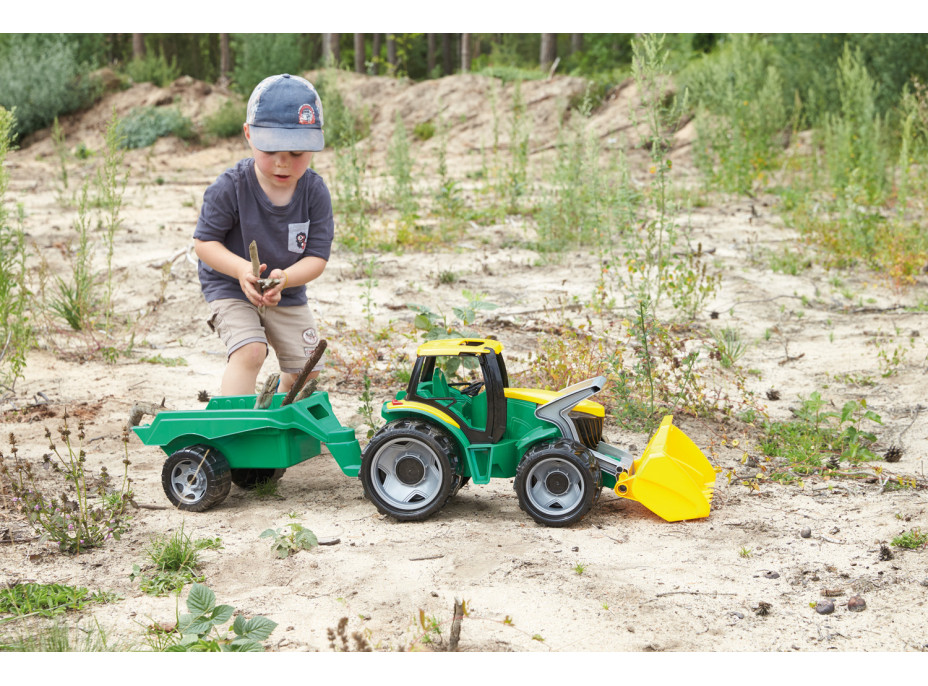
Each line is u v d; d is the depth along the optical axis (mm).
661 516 5086
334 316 9453
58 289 10516
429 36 39406
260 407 5324
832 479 5797
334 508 5391
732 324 9336
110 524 4992
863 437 6566
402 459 5168
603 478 5270
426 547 4754
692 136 20484
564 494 5070
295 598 4203
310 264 5695
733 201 15742
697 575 4426
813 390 7609
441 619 3984
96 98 27219
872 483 5695
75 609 4129
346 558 4621
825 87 19594
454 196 15867
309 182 5680
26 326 8789
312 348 5984
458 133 23938
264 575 4449
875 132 16047
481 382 5594
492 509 5371
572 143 15008
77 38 29828
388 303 9883
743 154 16453
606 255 11812
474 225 14102
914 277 10688
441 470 5078
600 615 4035
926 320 9266
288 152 5309
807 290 10477
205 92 27609
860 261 11617
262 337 5695
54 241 13016
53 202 16844
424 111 25156
